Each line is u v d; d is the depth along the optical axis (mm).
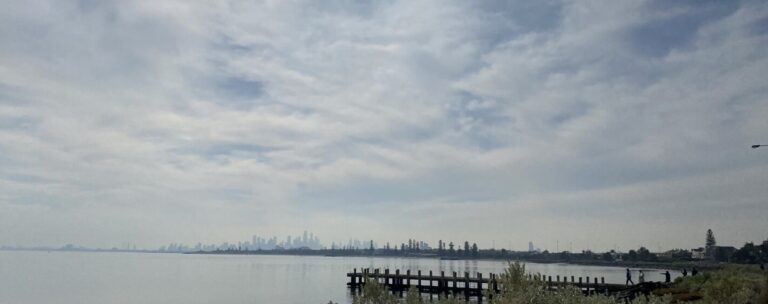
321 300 53625
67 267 128000
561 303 13180
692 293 27500
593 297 14398
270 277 96125
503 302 12625
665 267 145875
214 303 51375
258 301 52812
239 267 143875
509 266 13367
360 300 17516
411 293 17719
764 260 115062
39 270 111000
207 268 134125
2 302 52125
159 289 67188
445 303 17875
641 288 38219
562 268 172750
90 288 67875
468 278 58062
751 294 18797
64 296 57719
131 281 81375
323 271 124188
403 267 170625
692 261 160500
